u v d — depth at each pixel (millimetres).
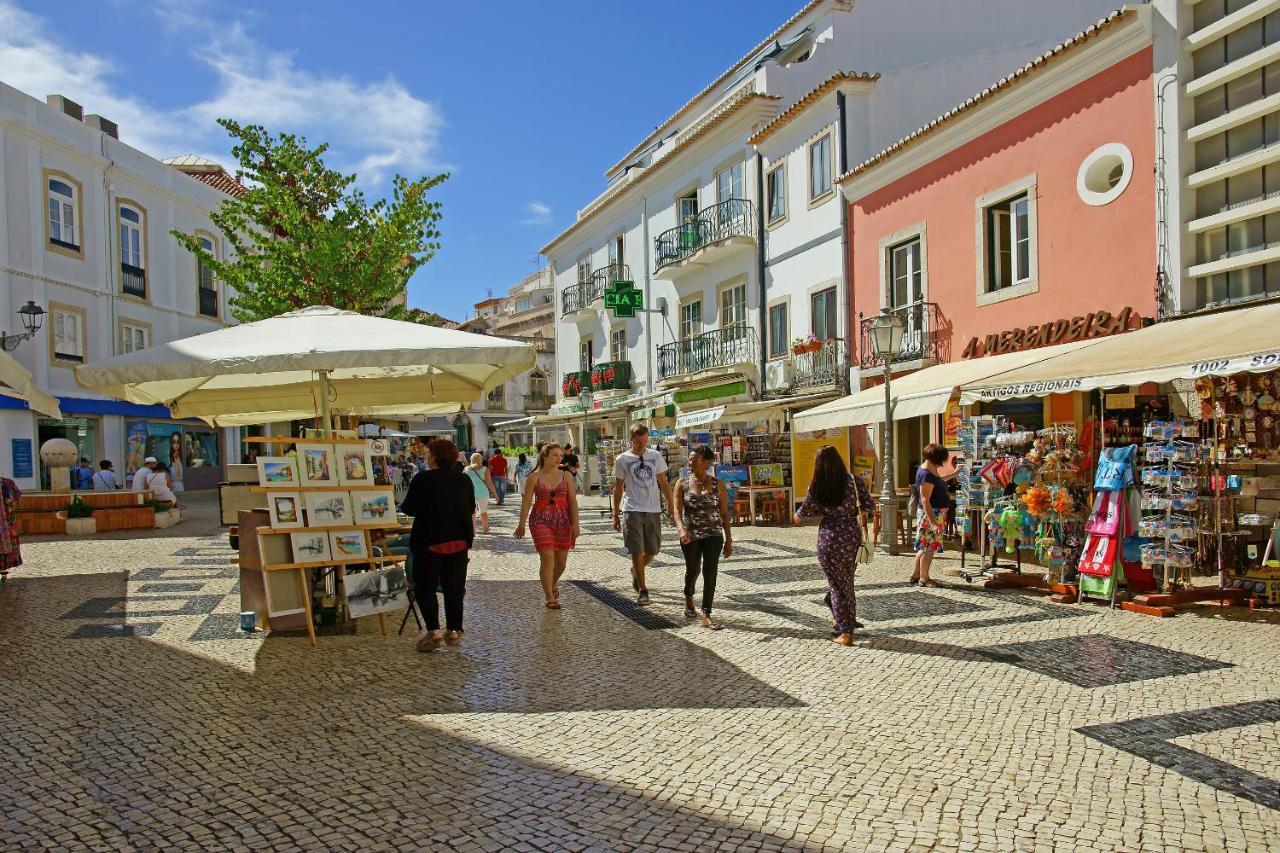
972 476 9953
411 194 16953
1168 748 4391
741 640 6914
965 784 3982
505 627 7453
